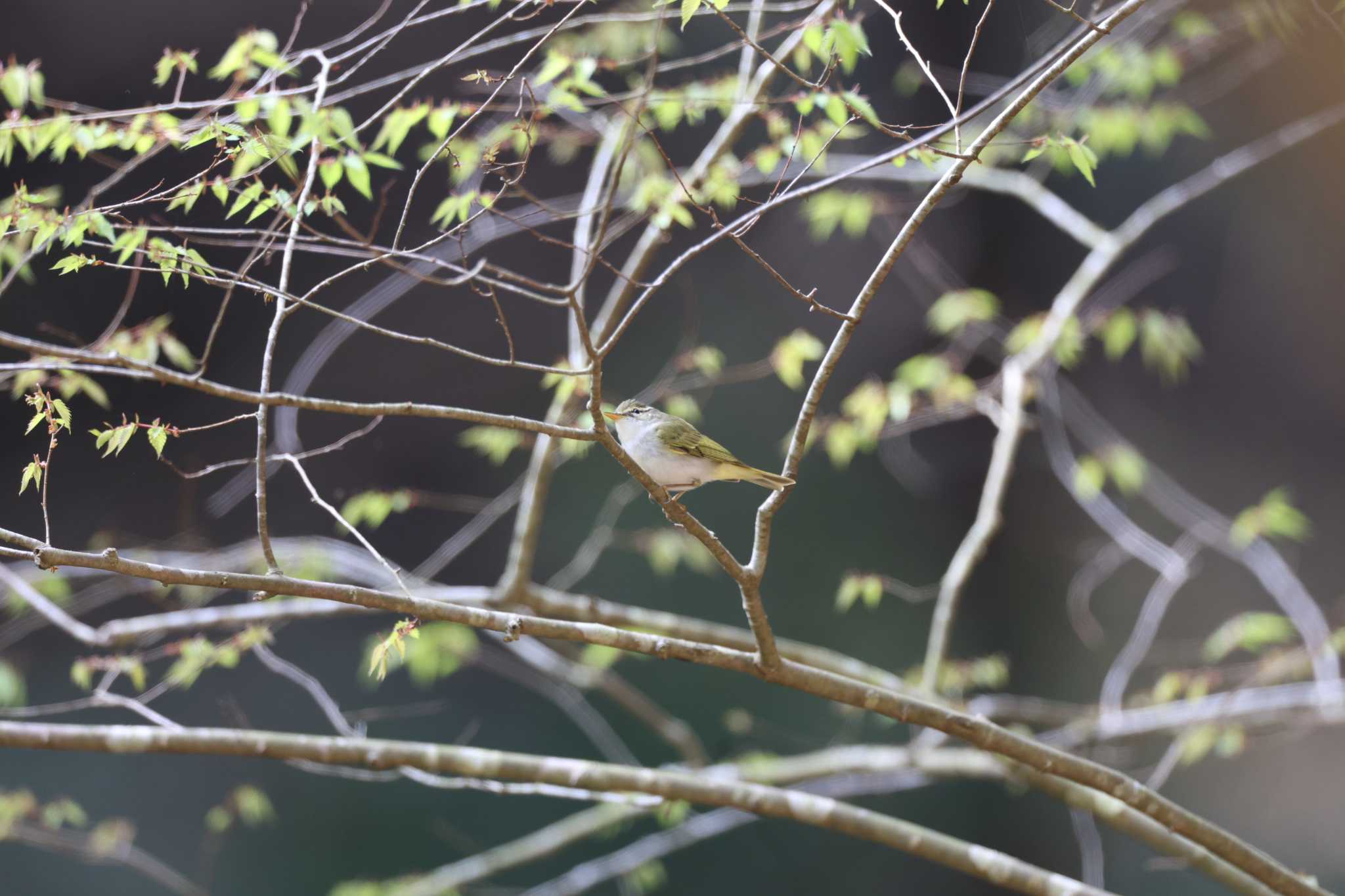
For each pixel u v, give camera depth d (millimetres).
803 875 13078
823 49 4426
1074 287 8531
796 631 14133
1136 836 6246
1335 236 14211
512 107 4934
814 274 14180
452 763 5453
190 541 9117
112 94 11148
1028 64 9391
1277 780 13266
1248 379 14906
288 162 4195
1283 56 13500
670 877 12766
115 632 6504
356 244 3906
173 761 11930
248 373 12250
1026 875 5203
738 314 14125
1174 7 7977
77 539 11328
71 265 3928
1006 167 10820
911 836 5371
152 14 11070
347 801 12234
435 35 10727
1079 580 12711
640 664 13531
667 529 9602
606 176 6961
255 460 4086
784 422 14359
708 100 5543
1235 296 14805
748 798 5434
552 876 12344
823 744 13117
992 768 7609
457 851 12250
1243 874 5887
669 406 6973
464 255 4020
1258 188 14367
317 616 6852
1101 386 15023
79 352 3252
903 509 14875
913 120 12531
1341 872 12648
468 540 7863
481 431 7535
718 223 3912
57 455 11297
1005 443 7824
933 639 7379
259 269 6602
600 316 6480
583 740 13125
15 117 4293
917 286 13977
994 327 9445
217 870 11461
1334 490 14758
